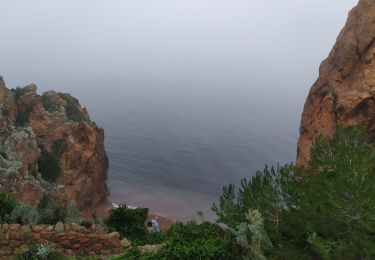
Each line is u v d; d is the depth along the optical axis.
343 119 46.69
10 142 67.31
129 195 100.00
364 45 48.19
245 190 24.00
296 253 21.09
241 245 18.41
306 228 21.52
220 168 132.12
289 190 23.05
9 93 83.12
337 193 20.19
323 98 52.44
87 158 85.12
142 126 196.62
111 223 28.00
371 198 19.23
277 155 151.38
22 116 82.88
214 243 18.86
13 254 20.03
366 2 51.59
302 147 52.84
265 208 22.67
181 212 89.88
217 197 104.12
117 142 161.25
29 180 65.69
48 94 96.81
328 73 53.94
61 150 81.50
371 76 46.47
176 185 112.06
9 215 22.33
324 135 48.59
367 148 28.17
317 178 24.66
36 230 20.50
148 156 141.38
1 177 60.12
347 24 53.91
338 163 23.77
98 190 89.62
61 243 20.77
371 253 19.20
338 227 21.12
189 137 175.75
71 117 93.88
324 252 19.17
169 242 20.00
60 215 23.75
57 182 76.44
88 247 21.23
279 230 22.61
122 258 19.75
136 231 27.23
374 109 45.03
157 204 94.38
